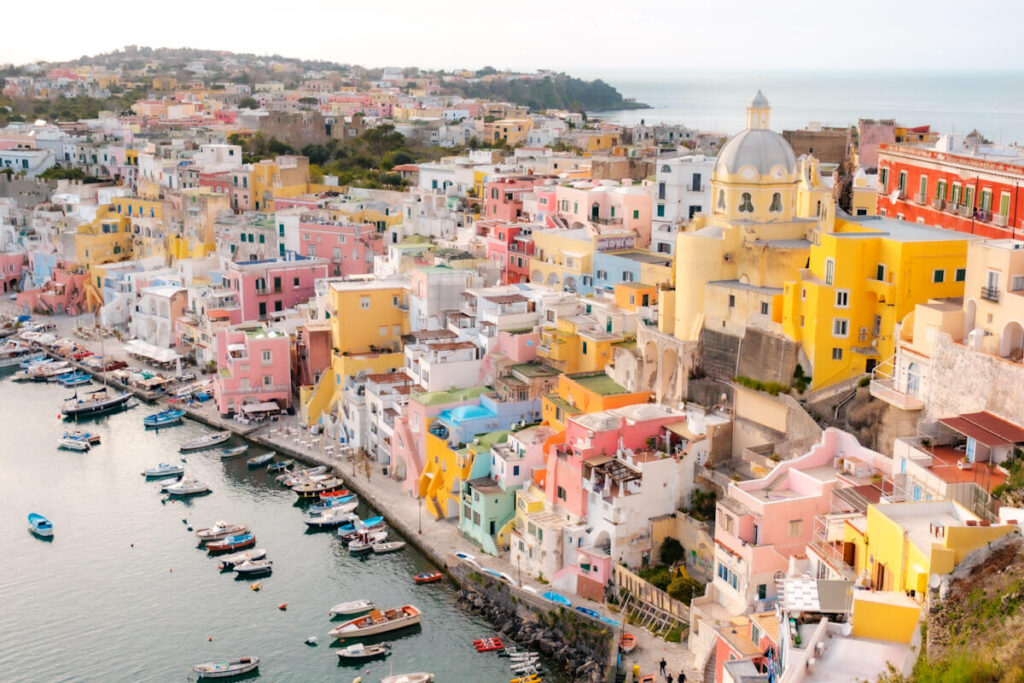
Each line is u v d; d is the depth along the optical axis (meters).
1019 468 89.00
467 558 128.75
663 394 133.25
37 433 177.62
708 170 175.12
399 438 151.88
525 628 115.06
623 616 112.38
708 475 116.69
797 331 118.06
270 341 182.12
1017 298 95.75
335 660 112.31
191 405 188.12
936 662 65.50
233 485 156.25
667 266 156.12
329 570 130.50
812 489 103.44
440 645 114.50
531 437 133.75
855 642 71.62
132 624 119.62
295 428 176.75
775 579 100.31
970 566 70.81
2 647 115.38
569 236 177.50
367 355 173.25
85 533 141.12
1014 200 124.94
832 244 115.12
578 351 149.75
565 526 120.50
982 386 97.88
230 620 120.12
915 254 111.88
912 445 97.94
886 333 113.75
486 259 190.75
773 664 78.75
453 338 163.50
